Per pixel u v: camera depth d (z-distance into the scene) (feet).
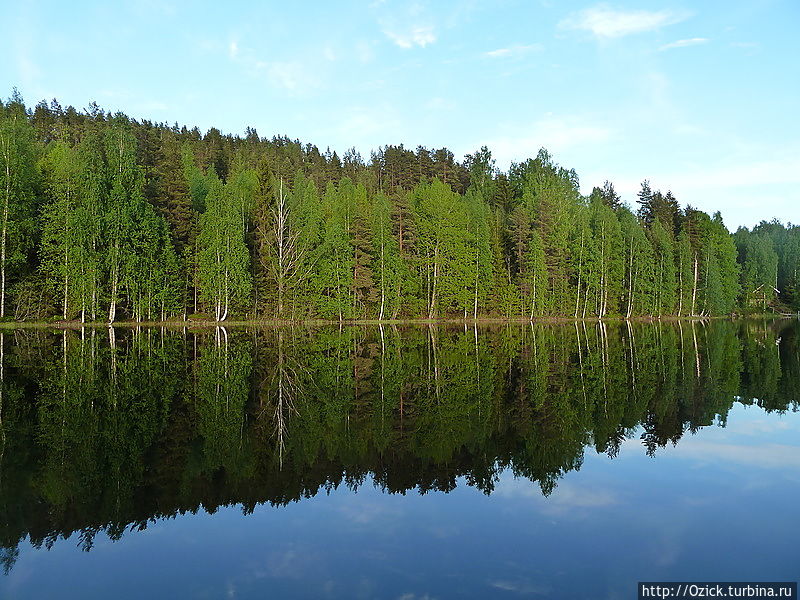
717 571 21.53
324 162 399.24
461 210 217.36
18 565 21.97
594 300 230.27
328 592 19.76
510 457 36.60
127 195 158.61
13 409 48.98
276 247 189.06
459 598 19.30
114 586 20.29
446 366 81.00
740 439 40.91
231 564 21.99
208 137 385.91
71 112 333.62
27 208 145.89
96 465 34.45
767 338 133.28
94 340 113.80
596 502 28.68
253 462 35.35
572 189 267.39
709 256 250.78
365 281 195.72
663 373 73.82
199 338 126.00
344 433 42.50
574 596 19.54
